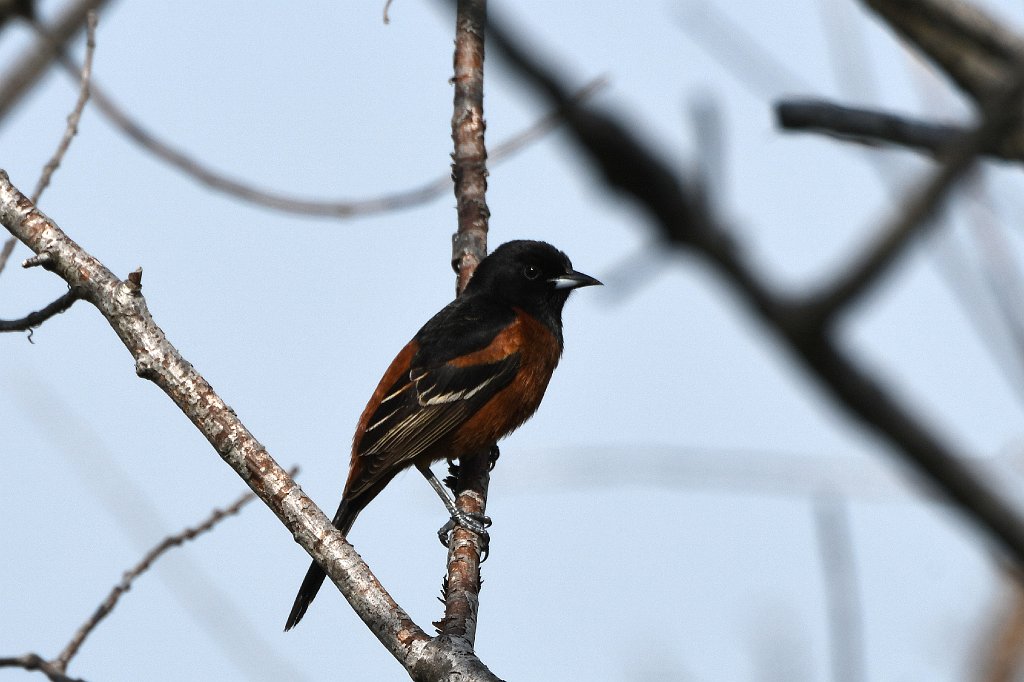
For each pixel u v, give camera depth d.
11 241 8.88
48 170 9.16
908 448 2.58
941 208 2.47
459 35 13.41
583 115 2.30
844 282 2.45
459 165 13.16
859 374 2.53
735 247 2.40
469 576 9.52
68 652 7.97
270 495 7.62
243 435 7.68
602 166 2.31
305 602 11.08
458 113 13.22
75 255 7.82
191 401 7.70
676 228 2.35
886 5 5.18
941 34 5.05
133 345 7.78
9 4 10.05
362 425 13.45
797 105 5.95
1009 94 2.47
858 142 5.91
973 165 2.47
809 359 2.51
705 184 2.35
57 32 10.27
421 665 7.16
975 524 2.65
